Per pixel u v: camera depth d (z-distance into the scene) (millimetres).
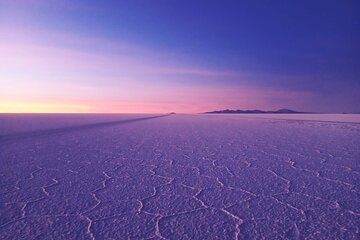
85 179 4352
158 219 2816
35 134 10750
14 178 4375
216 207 3145
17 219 2818
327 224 2680
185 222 2742
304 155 6477
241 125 18453
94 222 2746
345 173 4707
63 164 5445
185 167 5250
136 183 4133
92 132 12367
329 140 9305
